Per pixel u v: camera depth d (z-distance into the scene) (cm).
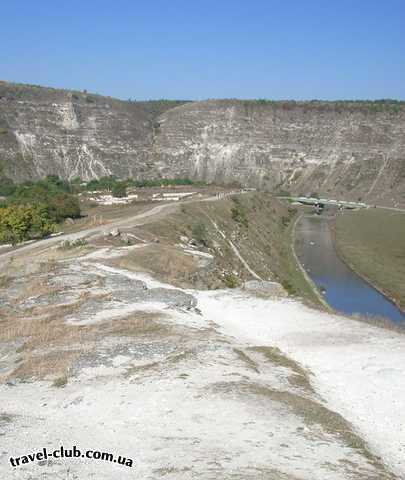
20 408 1881
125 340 2553
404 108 18662
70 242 5600
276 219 11050
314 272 7438
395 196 15462
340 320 3131
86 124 18262
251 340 2798
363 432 1784
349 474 1371
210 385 1978
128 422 1712
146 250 4984
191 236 6581
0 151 15800
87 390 1994
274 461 1412
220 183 15725
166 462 1396
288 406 1827
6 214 6712
